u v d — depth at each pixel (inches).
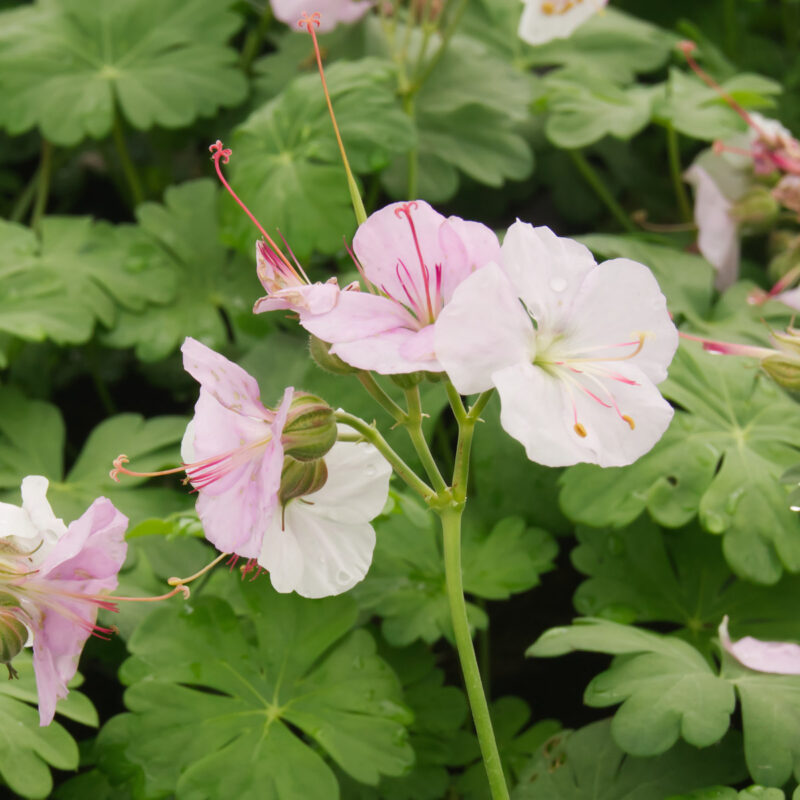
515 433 11.0
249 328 15.9
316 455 11.4
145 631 13.1
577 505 13.9
